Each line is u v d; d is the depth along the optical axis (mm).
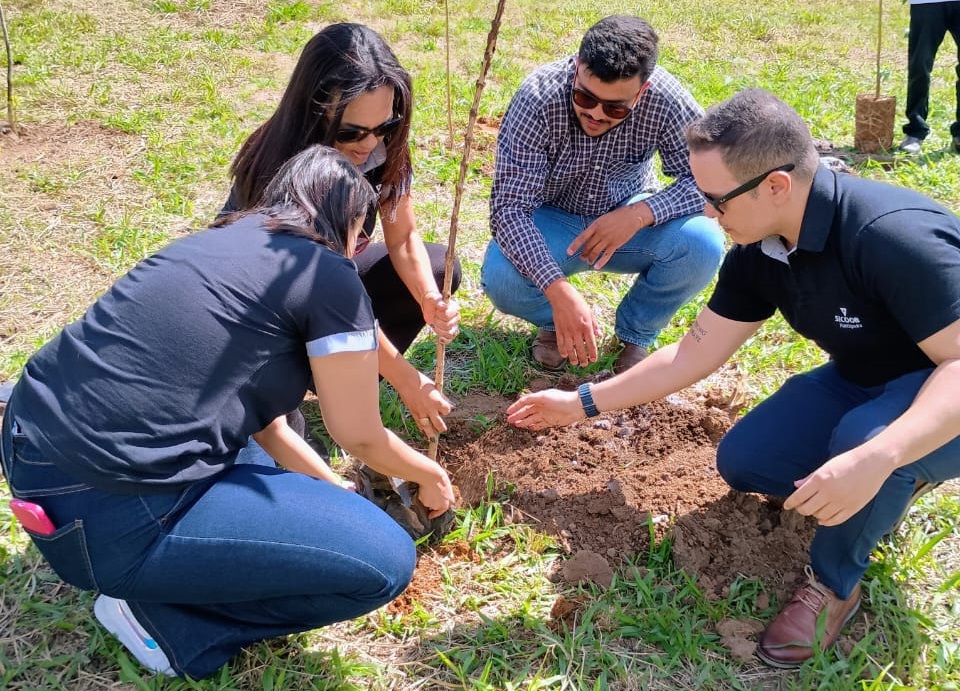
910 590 2680
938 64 8320
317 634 2514
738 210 2283
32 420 2029
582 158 3441
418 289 3166
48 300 3934
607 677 2414
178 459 2012
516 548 2828
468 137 2588
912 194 2271
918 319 2172
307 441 3238
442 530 2857
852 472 2141
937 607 2623
